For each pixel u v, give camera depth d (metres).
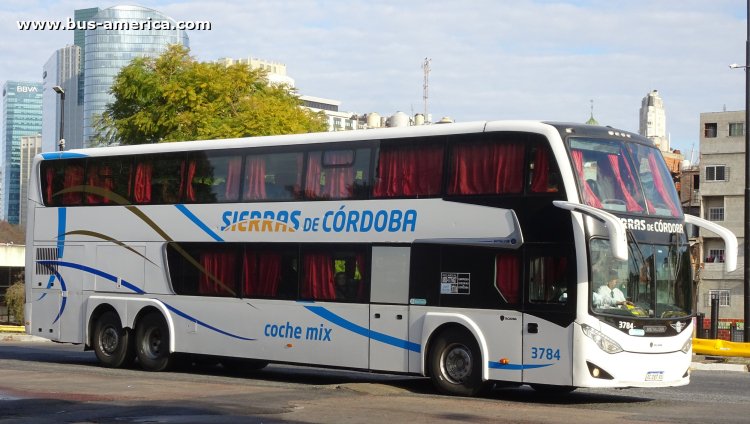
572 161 17.86
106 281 24.69
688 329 18.48
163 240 23.62
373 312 19.91
